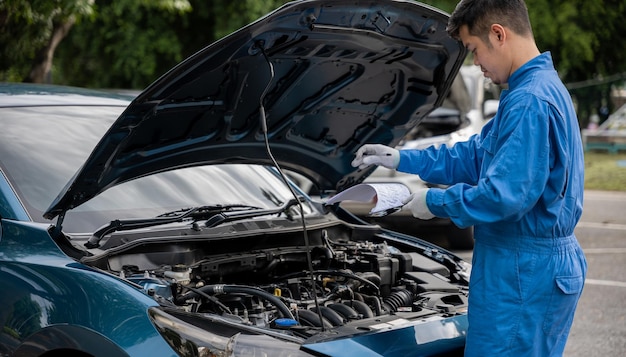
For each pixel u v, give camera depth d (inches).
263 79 137.9
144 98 123.3
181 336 113.8
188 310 126.6
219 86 134.2
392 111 157.0
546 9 962.7
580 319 264.7
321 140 162.4
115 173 139.4
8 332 128.6
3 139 154.4
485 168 117.3
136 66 708.7
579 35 958.4
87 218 147.9
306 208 175.9
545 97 111.0
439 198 111.3
